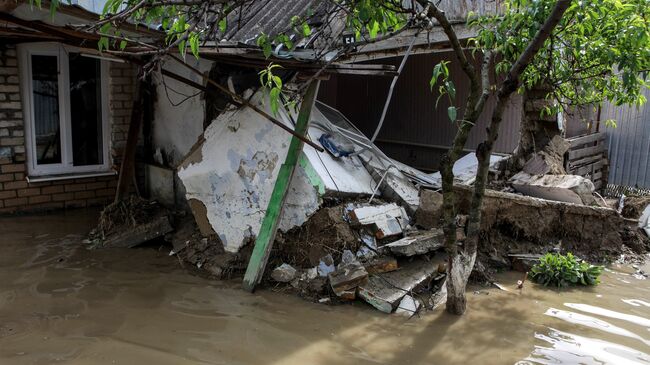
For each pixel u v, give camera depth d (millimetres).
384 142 10398
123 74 8586
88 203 8562
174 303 5355
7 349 4383
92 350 4414
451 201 5000
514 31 5145
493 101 8672
